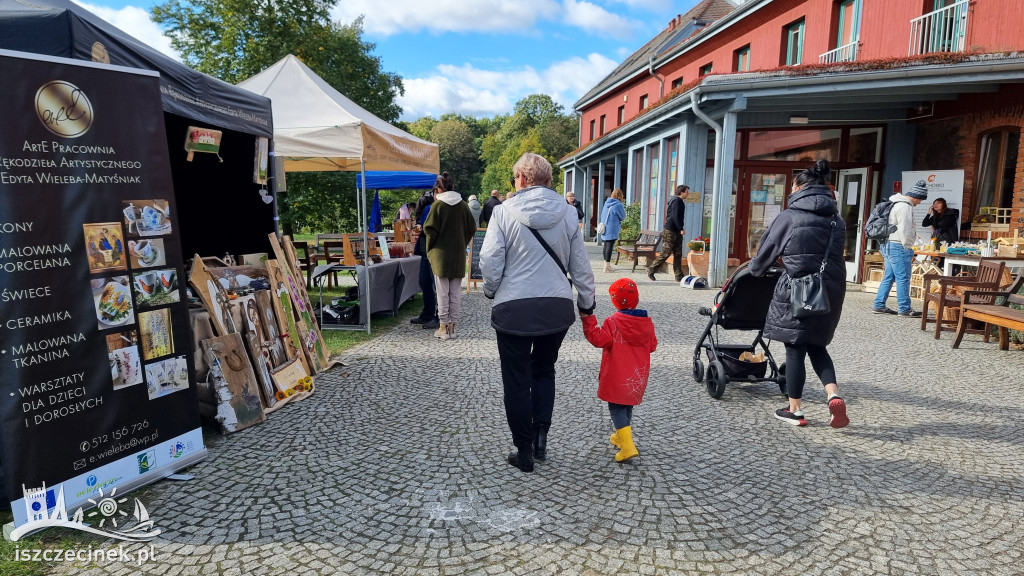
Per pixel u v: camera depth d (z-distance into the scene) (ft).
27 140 8.50
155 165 10.29
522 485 10.22
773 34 51.11
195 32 59.77
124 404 9.71
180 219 19.52
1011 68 25.70
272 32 59.06
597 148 60.95
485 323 24.43
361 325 22.71
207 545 8.32
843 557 8.21
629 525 8.96
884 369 18.03
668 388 16.05
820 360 13.01
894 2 37.91
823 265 12.30
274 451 11.54
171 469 10.42
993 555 8.29
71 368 9.00
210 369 12.46
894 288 34.14
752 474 10.78
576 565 7.93
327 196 57.16
